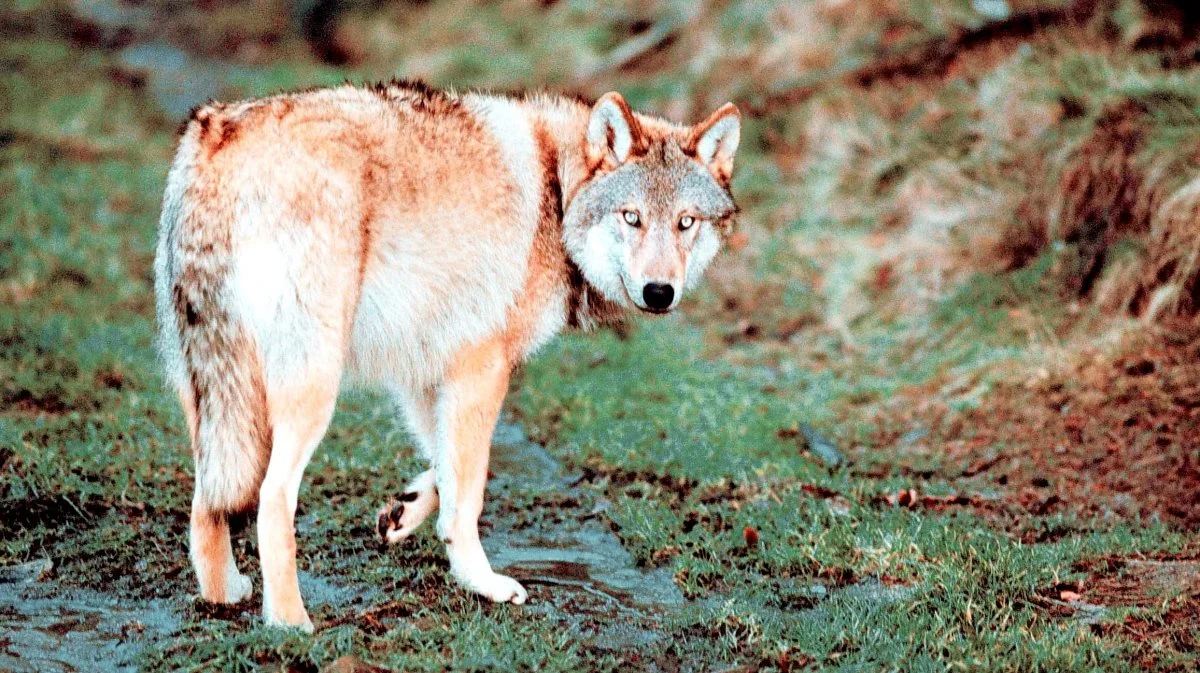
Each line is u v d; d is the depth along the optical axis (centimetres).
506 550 968
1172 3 1720
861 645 779
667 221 915
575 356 1491
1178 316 1366
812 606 870
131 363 1336
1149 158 1448
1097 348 1357
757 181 1923
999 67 1802
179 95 2739
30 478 971
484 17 2936
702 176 942
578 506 1074
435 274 841
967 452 1220
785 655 768
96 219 1869
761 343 1555
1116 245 1442
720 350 1543
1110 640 777
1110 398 1262
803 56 2167
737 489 1105
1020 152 1653
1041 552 917
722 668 766
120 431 1134
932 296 1562
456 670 726
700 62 2286
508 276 876
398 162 825
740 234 1834
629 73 2462
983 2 2009
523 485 1110
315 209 778
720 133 962
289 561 769
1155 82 1551
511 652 754
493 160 876
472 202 856
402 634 769
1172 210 1391
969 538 942
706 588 898
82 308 1527
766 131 2025
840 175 1839
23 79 2569
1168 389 1255
